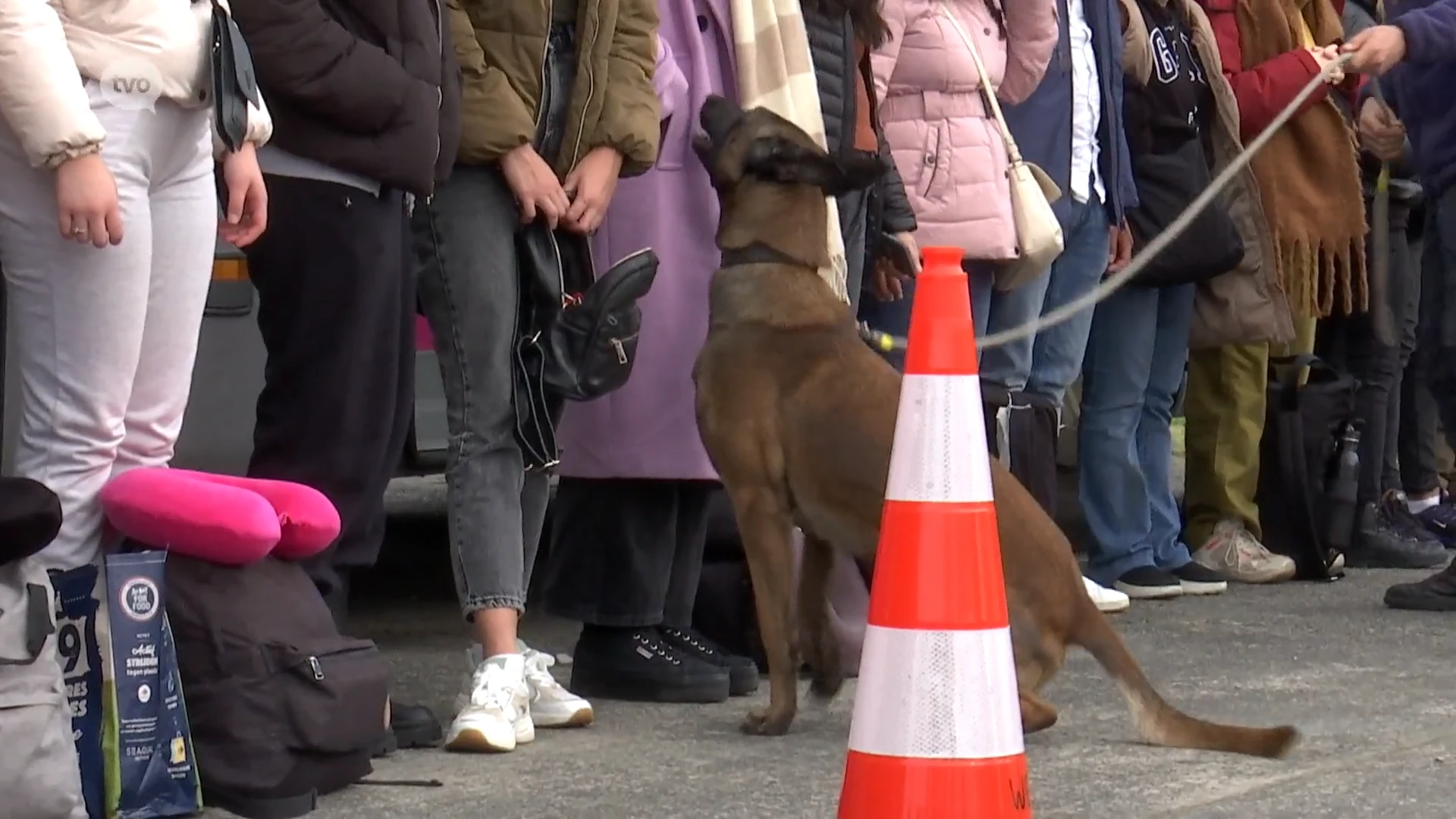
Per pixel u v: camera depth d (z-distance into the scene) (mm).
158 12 5078
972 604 4105
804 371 6613
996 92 8953
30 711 4625
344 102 5617
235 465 7754
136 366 5297
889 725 4102
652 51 6789
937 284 4203
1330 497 11133
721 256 6938
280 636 5238
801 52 7379
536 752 6199
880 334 7781
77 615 4969
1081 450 10383
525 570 6742
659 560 7156
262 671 5195
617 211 7145
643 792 5605
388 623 9328
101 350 5098
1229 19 10727
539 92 6535
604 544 7141
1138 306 10133
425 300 6512
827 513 6578
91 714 4961
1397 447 12469
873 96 8141
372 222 5828
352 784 5648
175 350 5445
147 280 5160
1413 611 9734
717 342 6699
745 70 7301
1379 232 11922
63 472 5148
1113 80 9680
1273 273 10516
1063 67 9312
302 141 5664
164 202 5281
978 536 4137
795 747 6348
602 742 6379
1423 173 9656
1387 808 5523
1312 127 10797
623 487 7109
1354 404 11422
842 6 7730
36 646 4648
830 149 7703
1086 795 5656
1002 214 8602
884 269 8406
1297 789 5762
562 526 7254
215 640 5168
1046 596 6387
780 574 6613
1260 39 10805
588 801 5488
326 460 5887
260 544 5180
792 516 6719
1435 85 9438
